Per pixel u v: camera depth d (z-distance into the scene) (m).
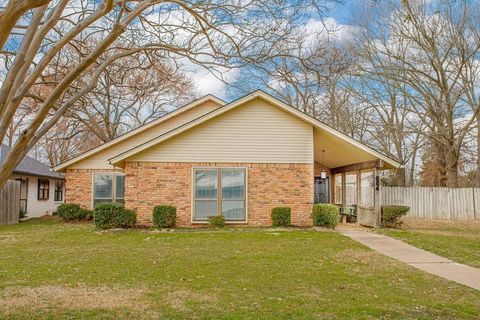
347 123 29.41
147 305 6.34
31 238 14.11
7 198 20.89
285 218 16.58
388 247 12.32
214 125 17.08
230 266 9.38
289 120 17.19
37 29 4.48
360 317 5.82
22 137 4.16
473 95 24.97
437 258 10.77
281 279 8.19
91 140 35.56
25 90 4.18
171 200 16.88
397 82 27.44
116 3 5.41
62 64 7.38
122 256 10.50
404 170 30.56
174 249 11.59
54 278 8.14
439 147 26.67
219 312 5.98
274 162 17.08
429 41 23.80
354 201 21.89
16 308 6.17
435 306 6.46
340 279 8.27
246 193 16.98
